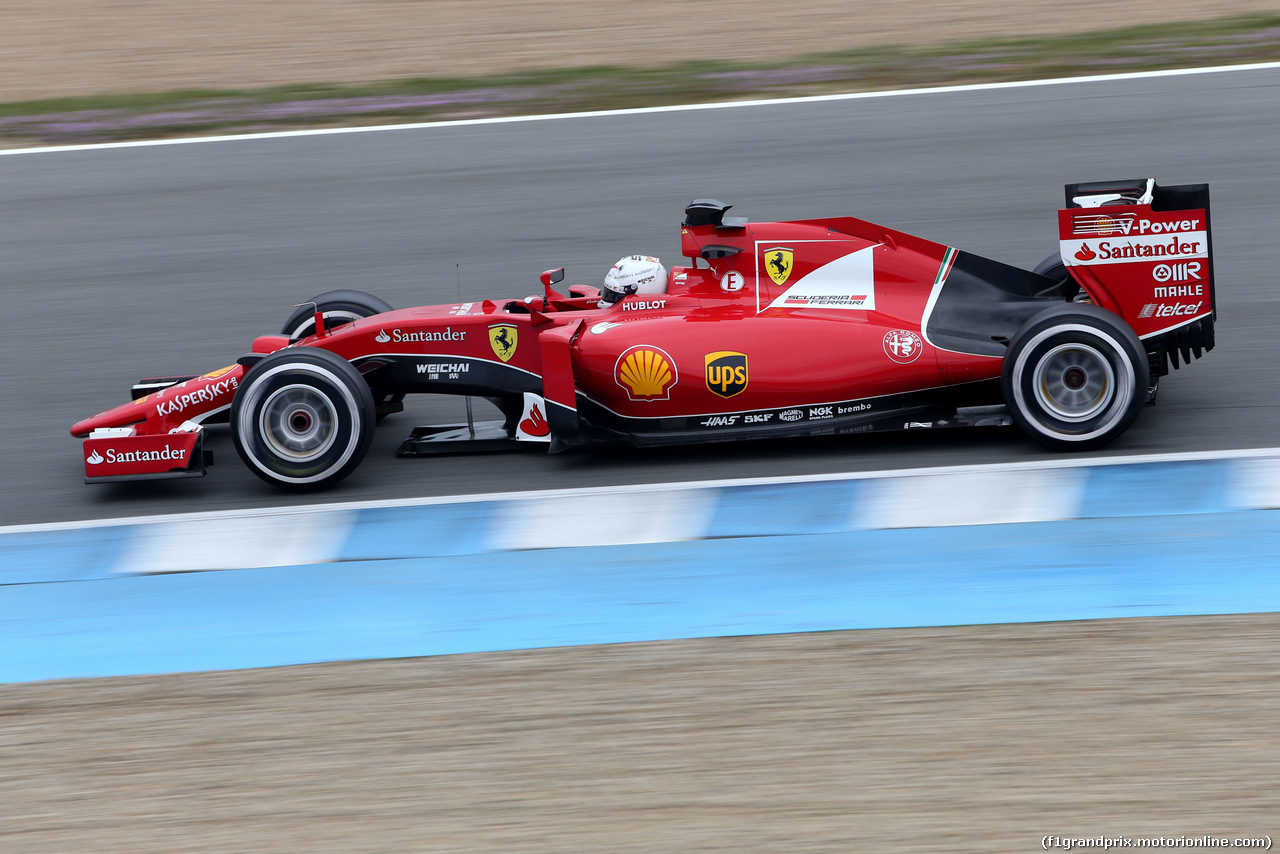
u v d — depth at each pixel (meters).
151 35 66.44
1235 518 20.98
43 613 20.56
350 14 68.50
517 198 41.88
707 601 19.72
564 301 26.23
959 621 18.66
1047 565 20.02
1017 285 25.02
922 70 52.22
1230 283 32.06
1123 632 18.06
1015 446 24.34
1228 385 26.41
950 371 23.81
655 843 14.48
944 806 14.77
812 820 14.69
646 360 24.14
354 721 17.16
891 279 24.86
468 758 16.22
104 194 44.59
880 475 23.55
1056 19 58.59
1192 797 14.59
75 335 33.91
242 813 15.44
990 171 41.16
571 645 18.75
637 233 38.31
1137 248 23.62
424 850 14.63
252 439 23.86
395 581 20.95
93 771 16.39
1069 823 14.34
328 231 40.28
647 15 64.81
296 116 51.78
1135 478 22.52
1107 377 22.77
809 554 20.91
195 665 18.81
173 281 37.25
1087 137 43.22
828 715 16.59
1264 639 17.64
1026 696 16.70
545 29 63.69
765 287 25.08
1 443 27.91
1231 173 39.22
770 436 24.30
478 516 23.06
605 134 47.31
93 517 24.09
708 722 16.64
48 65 62.16
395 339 25.11
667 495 23.39
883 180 41.16
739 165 43.34
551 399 24.28
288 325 28.05
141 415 25.55
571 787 15.55
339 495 24.34
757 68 54.34
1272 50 50.00
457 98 52.94
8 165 47.84
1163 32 54.28
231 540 22.70
